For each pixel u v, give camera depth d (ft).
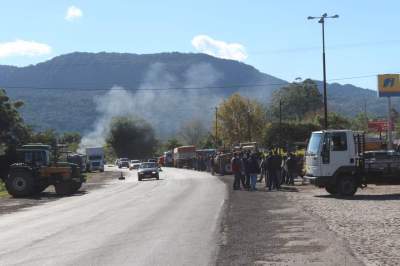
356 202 79.46
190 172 235.20
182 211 72.84
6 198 118.11
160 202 88.33
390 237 46.55
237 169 113.50
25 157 124.06
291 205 77.10
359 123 313.73
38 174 123.03
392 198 85.40
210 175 195.11
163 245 45.50
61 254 42.91
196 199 91.76
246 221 60.13
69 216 72.90
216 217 64.69
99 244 47.26
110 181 184.55
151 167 182.29
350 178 91.45
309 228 53.16
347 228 52.49
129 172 284.20
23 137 238.27
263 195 96.07
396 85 176.65
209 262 37.50
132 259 39.65
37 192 128.88
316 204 77.66
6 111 232.32
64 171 123.54
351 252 39.99
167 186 134.92
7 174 127.34
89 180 197.98
